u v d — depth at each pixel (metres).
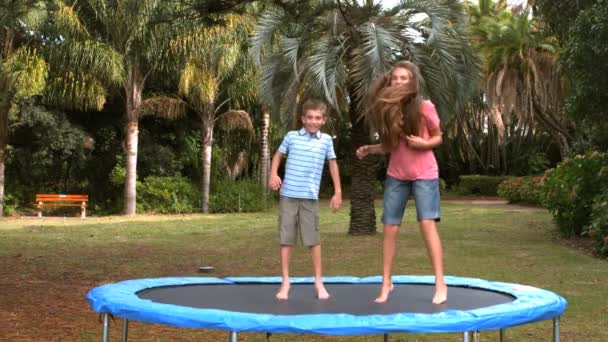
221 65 21.86
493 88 28.97
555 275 9.24
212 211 25.14
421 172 4.02
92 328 6.14
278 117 14.66
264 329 3.10
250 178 29.17
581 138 25.75
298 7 10.51
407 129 4.00
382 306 3.81
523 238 14.31
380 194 37.03
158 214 23.95
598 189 13.28
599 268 9.93
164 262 10.84
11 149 24.05
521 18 28.16
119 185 24.97
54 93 21.66
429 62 13.39
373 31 12.80
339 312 3.60
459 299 4.07
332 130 16.67
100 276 9.30
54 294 7.86
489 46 28.45
